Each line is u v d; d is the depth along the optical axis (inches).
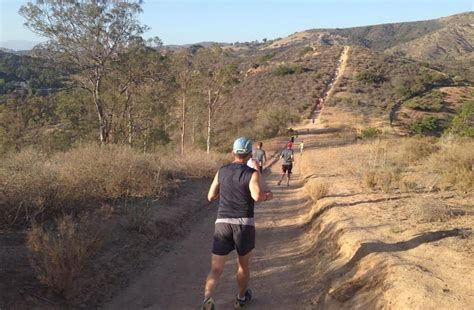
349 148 1184.2
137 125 1428.4
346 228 310.2
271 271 288.7
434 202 334.6
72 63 1222.3
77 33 1178.0
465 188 428.1
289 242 364.2
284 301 240.2
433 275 210.2
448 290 193.5
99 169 426.9
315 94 3016.7
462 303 180.5
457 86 3558.1
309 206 490.6
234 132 2122.3
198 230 395.2
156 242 333.1
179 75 1508.4
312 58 4128.9
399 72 3681.1
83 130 1395.2
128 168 450.9
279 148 1481.3
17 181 311.6
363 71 3575.3
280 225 427.8
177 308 231.8
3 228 284.5
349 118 2534.5
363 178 543.5
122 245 301.9
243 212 206.7
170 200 463.2
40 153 440.8
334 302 222.4
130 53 1264.8
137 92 1359.5
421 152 706.8
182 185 562.9
